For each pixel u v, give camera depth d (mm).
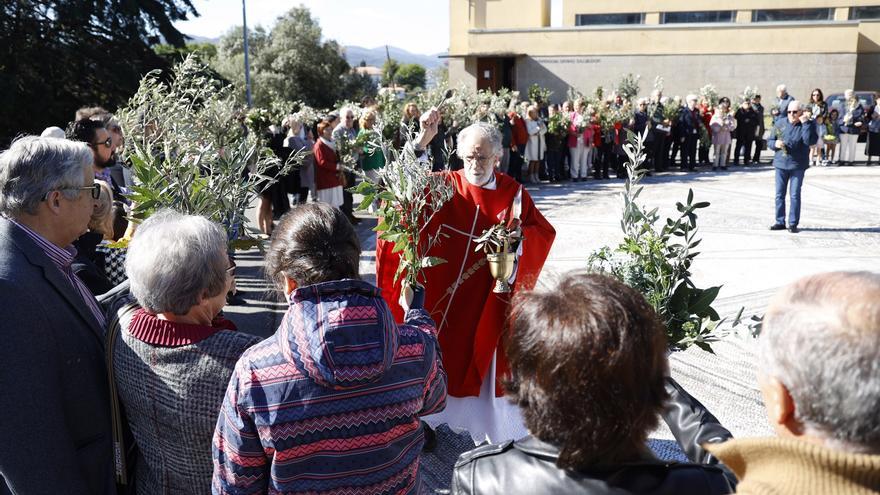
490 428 3742
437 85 14570
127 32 22656
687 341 2752
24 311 1834
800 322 1060
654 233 2881
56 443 1849
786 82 26703
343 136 9250
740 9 28031
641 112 15250
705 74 27391
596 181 14727
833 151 16406
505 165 12914
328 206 1836
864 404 977
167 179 2967
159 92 4754
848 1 27156
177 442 1802
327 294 1691
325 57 42875
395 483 1757
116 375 1884
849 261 7727
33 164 2000
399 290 3607
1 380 1789
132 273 1780
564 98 28672
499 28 28859
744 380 4727
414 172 3291
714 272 7340
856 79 27391
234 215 3029
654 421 1353
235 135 4727
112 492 2012
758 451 1042
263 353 1671
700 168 16750
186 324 1814
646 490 1303
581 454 1298
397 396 1728
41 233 2049
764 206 11070
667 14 28531
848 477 957
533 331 1354
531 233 3664
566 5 29219
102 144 4234
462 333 3672
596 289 1374
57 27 22016
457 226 3639
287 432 1627
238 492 1689
